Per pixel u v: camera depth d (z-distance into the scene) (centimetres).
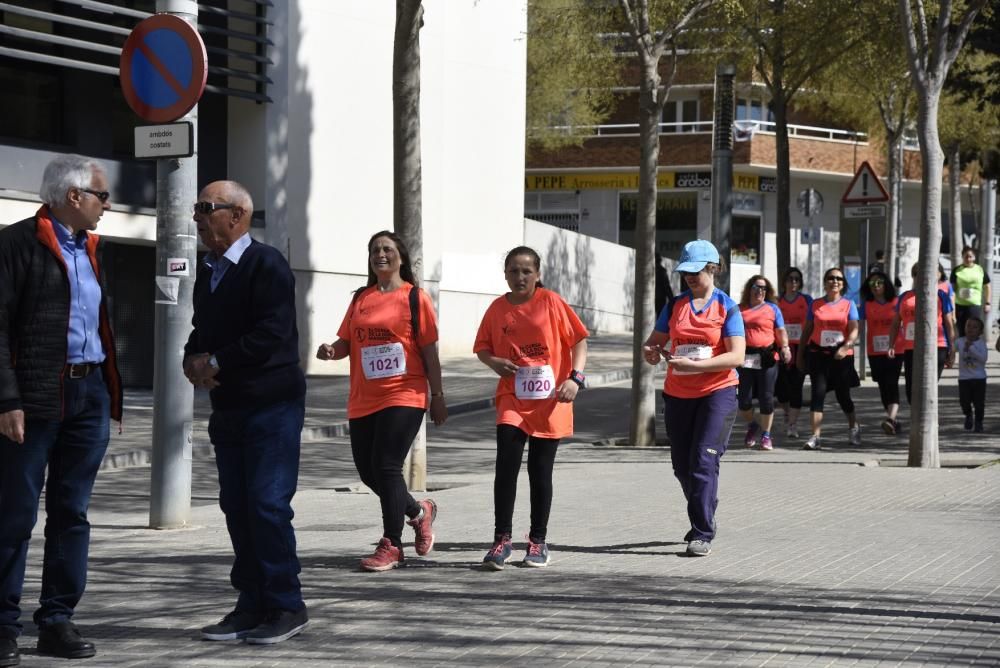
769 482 1727
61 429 824
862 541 1259
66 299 808
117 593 1023
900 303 2342
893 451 2142
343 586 1038
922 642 847
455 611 941
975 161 4809
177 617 934
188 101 1310
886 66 3344
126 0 2911
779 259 3319
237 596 1010
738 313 1195
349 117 3409
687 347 1190
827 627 889
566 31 3319
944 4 1889
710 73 3416
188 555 1208
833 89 3881
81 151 2891
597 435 2427
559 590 1020
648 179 2209
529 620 910
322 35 3325
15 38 2739
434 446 2283
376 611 941
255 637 845
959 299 3669
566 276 4991
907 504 1527
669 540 1264
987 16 2652
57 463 830
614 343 4588
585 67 3741
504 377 1130
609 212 6794
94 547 1257
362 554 1199
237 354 838
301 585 1044
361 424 1138
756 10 2964
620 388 3238
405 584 1047
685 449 1217
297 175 3281
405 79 1652
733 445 2241
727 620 910
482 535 1307
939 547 1223
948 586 1034
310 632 877
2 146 2734
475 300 4047
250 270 848
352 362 1141
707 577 1072
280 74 3219
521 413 1120
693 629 883
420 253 1672
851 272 4297
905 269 7156
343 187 3403
